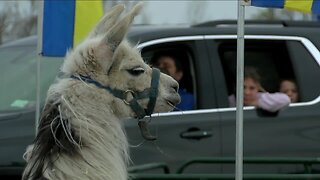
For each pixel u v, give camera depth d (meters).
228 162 12.22
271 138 13.31
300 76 13.84
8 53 14.31
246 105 13.86
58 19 13.17
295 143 13.34
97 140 8.40
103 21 9.12
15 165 12.19
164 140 12.96
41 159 8.39
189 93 13.57
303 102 13.70
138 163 12.81
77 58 8.61
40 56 13.02
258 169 13.38
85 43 8.79
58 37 13.17
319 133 13.45
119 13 9.12
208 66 13.58
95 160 8.31
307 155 13.34
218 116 13.32
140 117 8.86
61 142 8.34
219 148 13.16
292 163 12.44
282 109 13.47
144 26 14.30
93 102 8.52
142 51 13.17
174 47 13.59
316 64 13.92
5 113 12.80
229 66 13.88
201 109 13.34
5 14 35.84
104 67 8.55
